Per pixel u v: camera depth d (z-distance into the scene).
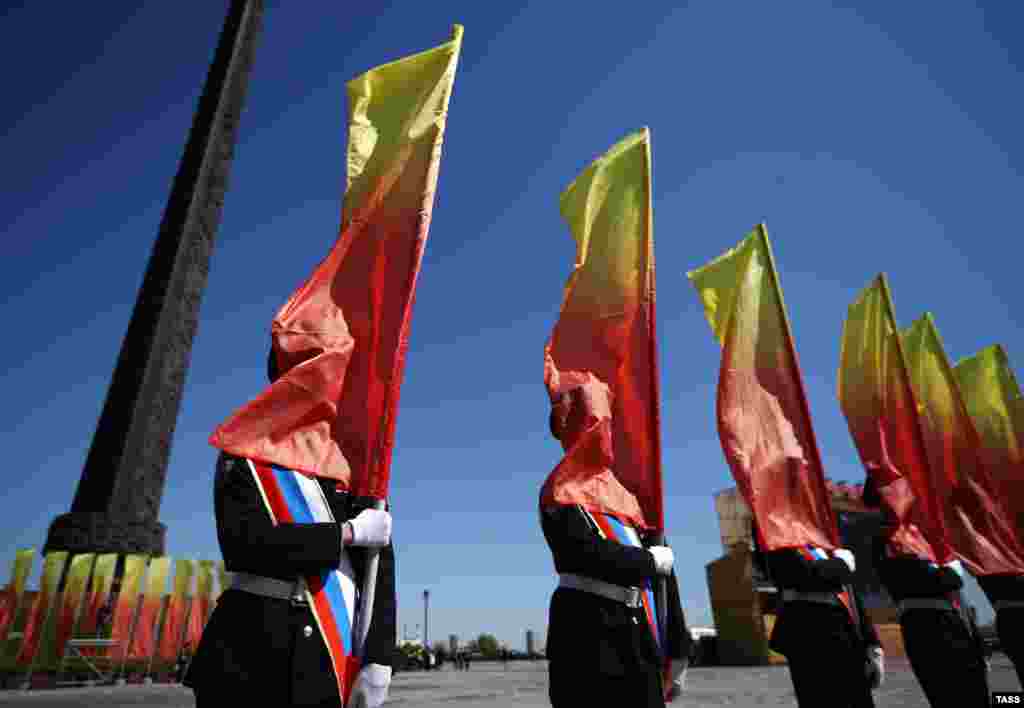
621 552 4.39
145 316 34.81
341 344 3.77
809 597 5.95
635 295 5.89
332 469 3.46
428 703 12.06
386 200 4.30
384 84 4.66
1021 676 8.02
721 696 12.25
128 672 24.36
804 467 6.95
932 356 10.24
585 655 4.23
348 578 3.31
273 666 2.96
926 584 6.99
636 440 5.47
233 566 3.11
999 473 10.92
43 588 23.83
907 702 10.38
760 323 7.65
